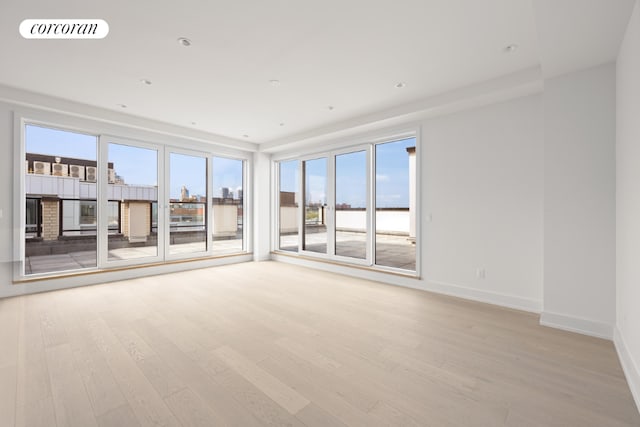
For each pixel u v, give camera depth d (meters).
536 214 3.14
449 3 1.97
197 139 5.17
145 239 4.93
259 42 2.46
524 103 3.21
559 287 2.74
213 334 2.60
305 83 3.26
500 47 2.51
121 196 4.63
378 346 2.39
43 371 1.98
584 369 2.04
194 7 2.02
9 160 3.55
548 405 1.67
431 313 3.14
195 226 5.56
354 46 2.52
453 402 1.69
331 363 2.12
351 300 3.59
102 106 3.98
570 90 2.68
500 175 3.38
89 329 2.68
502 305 3.37
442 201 3.85
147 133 4.80
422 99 3.67
